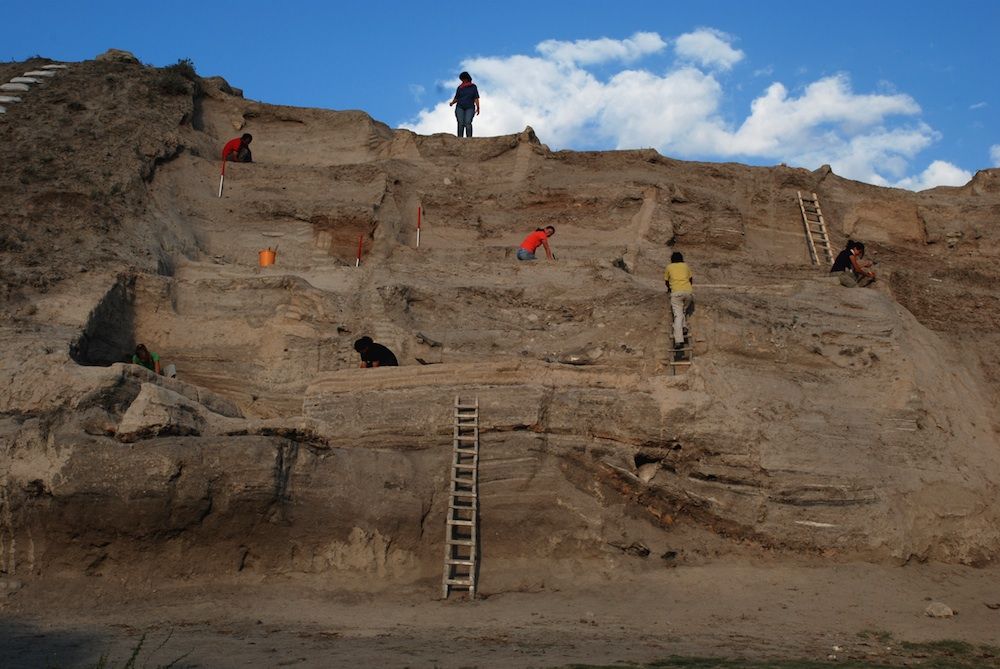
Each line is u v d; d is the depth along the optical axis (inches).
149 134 1025.5
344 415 624.7
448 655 426.0
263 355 757.3
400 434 614.5
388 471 582.9
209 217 984.9
